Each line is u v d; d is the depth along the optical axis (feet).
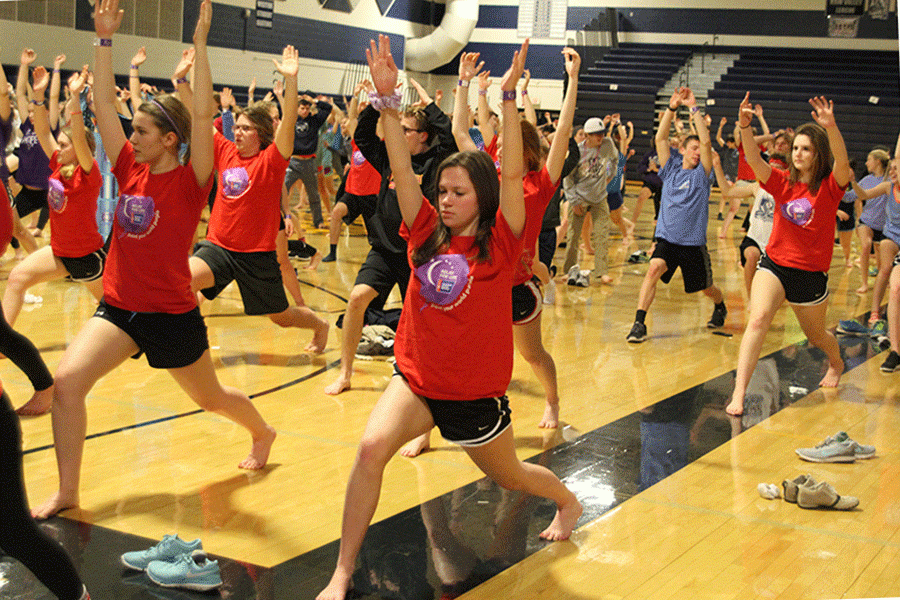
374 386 18.62
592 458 14.65
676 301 30.63
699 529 11.90
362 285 17.42
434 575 10.20
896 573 10.75
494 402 9.62
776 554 11.19
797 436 16.33
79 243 18.25
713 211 65.57
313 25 78.84
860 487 13.82
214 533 11.16
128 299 11.38
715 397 18.79
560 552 10.98
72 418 11.40
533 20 95.20
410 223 9.57
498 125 24.00
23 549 8.06
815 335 18.81
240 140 17.37
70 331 21.71
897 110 78.18
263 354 21.06
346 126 31.76
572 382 19.65
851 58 86.74
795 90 84.17
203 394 12.33
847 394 19.36
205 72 11.26
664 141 24.06
